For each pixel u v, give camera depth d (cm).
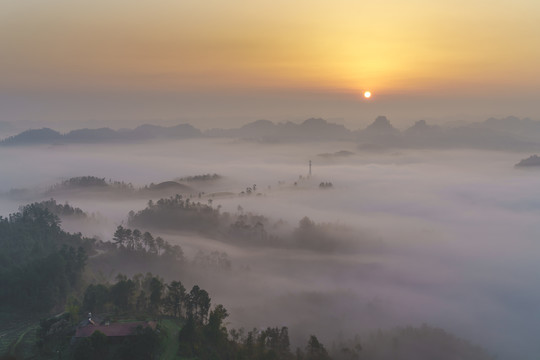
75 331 11725
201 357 11556
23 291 15388
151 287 14200
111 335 11038
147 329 11250
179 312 13950
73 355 10469
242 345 13400
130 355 10619
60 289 16162
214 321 13038
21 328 13575
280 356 13438
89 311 13562
